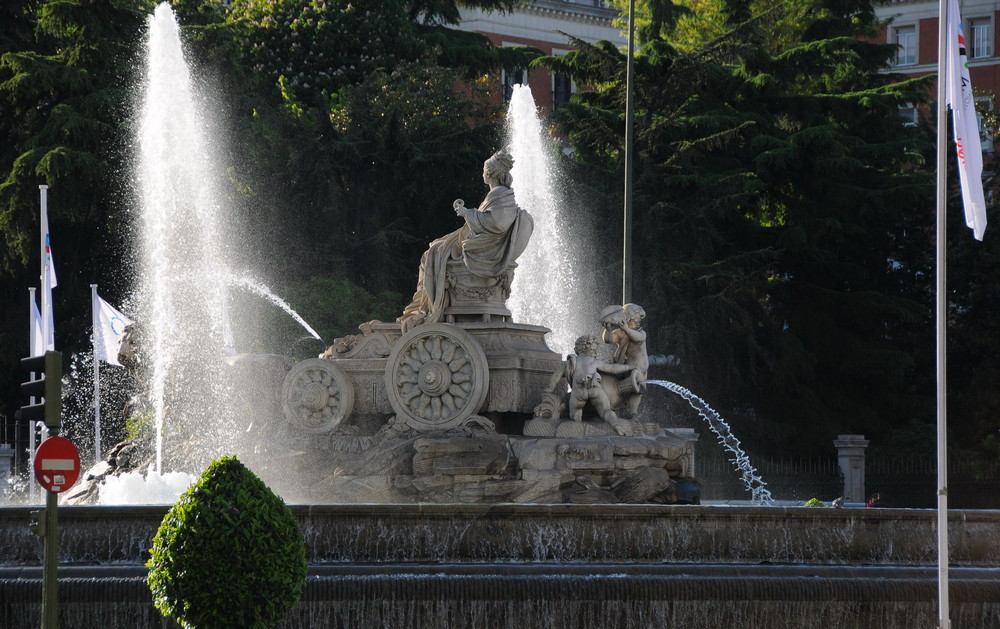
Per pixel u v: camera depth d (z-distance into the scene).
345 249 47.06
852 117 58.38
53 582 13.69
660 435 21.55
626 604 16.95
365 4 60.19
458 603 16.70
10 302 50.03
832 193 55.59
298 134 48.38
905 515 18.86
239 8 60.84
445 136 51.22
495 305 21.98
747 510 18.28
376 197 50.09
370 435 21.45
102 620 16.42
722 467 42.12
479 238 21.89
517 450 20.41
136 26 50.34
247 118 49.28
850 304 54.25
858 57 57.97
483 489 20.09
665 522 18.11
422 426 21.00
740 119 55.22
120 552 17.48
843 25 64.06
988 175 62.81
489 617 16.77
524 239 22.16
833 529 18.56
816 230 54.94
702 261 51.09
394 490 20.31
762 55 56.53
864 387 55.22
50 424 13.87
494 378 21.20
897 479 42.56
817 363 54.00
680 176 51.38
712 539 18.20
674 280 50.09
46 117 49.66
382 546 17.66
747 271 53.44
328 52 59.38
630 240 37.56
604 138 53.09
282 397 21.89
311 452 21.05
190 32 49.62
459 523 17.80
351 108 52.53
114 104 47.62
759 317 52.59
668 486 20.64
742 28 54.94
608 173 52.16
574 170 51.94
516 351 21.41
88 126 46.81
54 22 48.19
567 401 21.70
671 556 18.08
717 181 51.38
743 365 52.34
